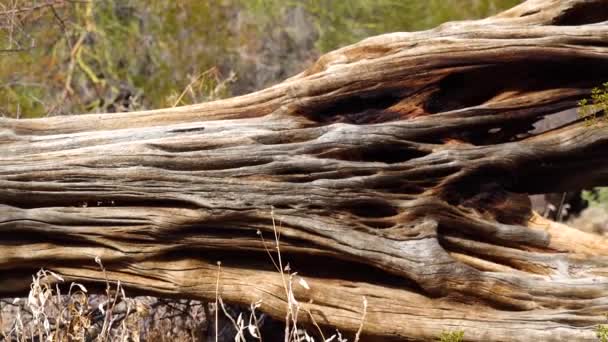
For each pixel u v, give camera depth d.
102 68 16.25
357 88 8.26
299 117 8.32
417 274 7.82
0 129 8.25
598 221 12.23
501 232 8.23
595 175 8.58
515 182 8.41
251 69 16.20
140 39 16.42
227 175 7.98
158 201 7.95
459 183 8.17
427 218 7.99
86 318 7.96
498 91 8.42
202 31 16.44
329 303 7.89
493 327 7.78
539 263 8.15
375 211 8.05
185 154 8.02
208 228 7.91
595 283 7.90
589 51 8.13
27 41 15.70
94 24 16.53
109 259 7.96
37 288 7.72
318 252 7.90
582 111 8.39
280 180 7.98
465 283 7.86
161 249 7.94
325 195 7.92
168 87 16.14
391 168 8.04
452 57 8.16
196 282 7.96
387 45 8.31
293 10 16.53
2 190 7.96
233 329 9.06
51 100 15.53
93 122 8.44
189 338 9.05
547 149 8.34
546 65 8.27
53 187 7.97
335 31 16.48
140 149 8.02
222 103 8.48
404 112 8.36
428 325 7.83
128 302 8.40
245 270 7.99
